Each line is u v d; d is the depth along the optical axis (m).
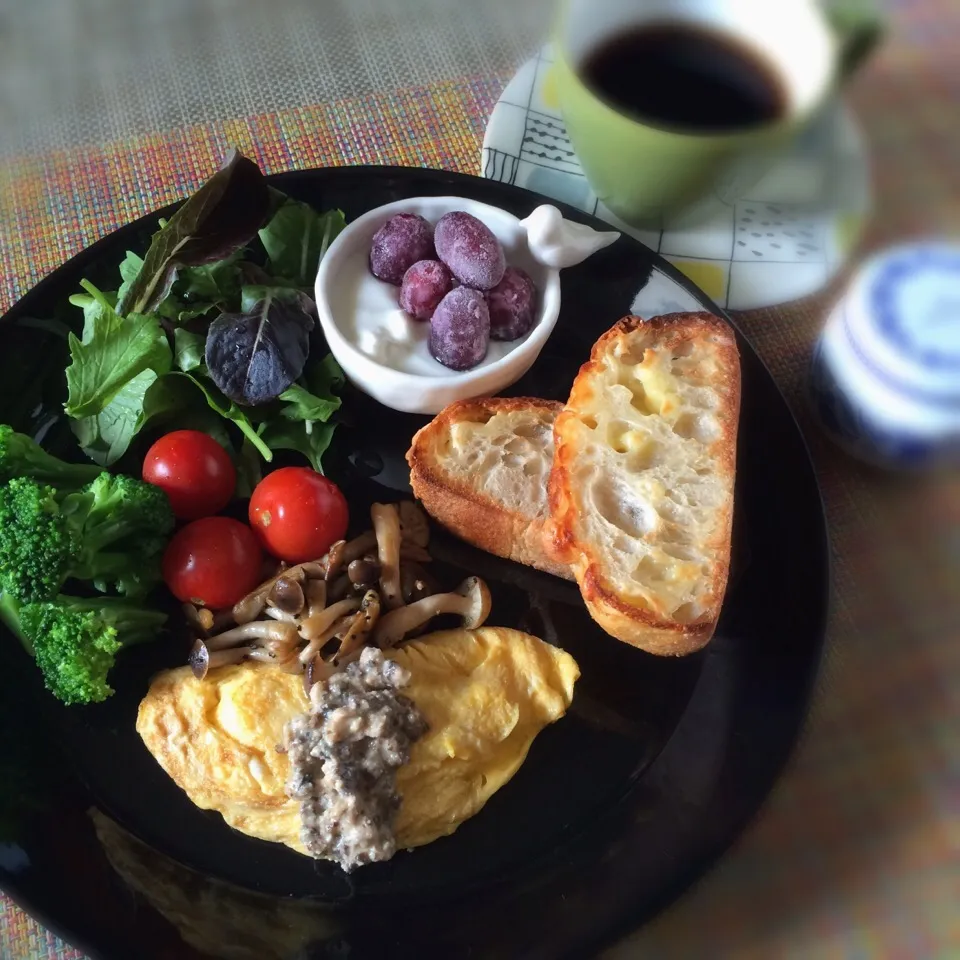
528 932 0.31
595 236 0.40
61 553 0.32
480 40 0.45
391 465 0.39
